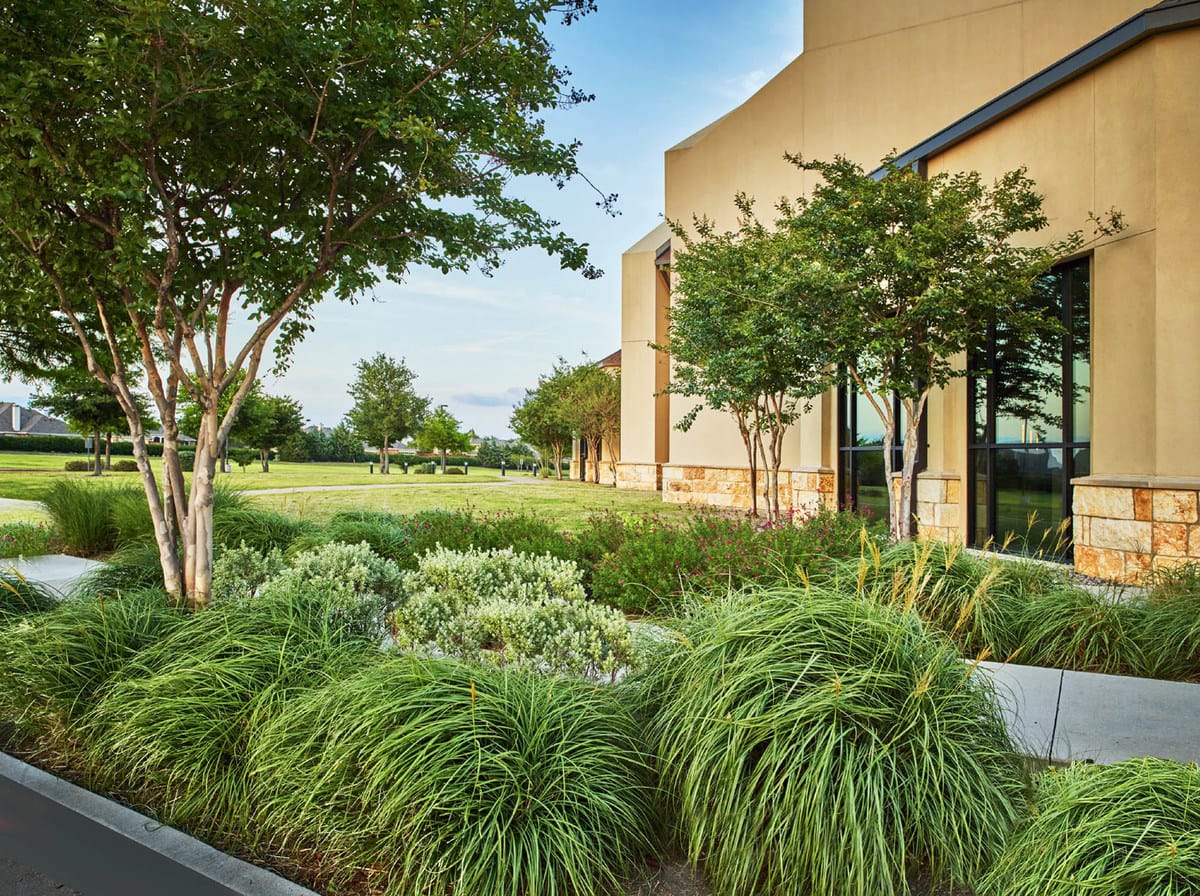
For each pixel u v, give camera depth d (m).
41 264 4.80
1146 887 1.95
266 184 5.08
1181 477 7.46
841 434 14.49
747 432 14.76
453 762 2.52
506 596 4.75
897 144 14.45
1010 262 8.34
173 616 4.29
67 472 31.77
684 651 3.15
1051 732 3.61
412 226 5.37
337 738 2.71
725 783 2.45
